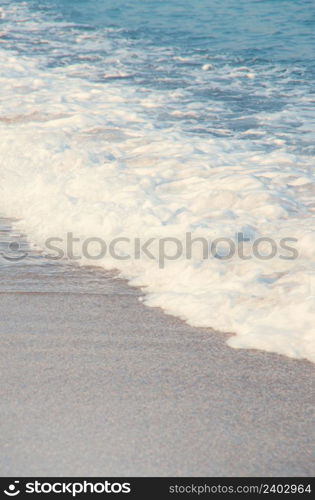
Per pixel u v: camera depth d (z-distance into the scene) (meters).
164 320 9.52
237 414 7.24
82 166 16.12
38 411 7.15
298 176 15.69
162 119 21.44
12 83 25.91
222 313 9.59
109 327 9.25
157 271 10.99
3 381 7.75
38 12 44.78
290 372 8.19
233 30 38.31
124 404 7.34
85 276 11.05
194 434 6.84
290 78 27.72
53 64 29.88
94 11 45.16
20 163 16.31
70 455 6.45
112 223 12.62
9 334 8.98
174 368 8.19
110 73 28.28
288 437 6.86
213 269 10.80
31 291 10.41
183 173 15.85
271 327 9.15
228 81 27.16
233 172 15.93
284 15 42.16
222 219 13.06
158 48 33.94
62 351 8.53
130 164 16.61
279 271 10.86
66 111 21.86
